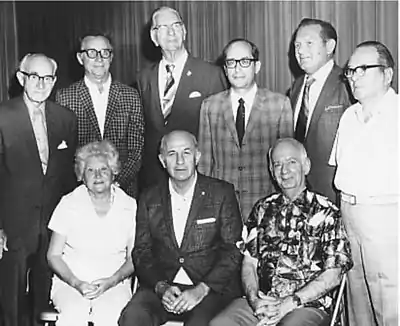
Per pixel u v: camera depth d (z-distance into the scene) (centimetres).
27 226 266
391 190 239
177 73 302
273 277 229
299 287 226
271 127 273
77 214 244
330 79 275
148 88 305
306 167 233
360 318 256
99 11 395
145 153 307
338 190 261
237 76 272
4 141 262
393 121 240
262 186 275
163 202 243
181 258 240
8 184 266
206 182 244
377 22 344
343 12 351
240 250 238
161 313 233
